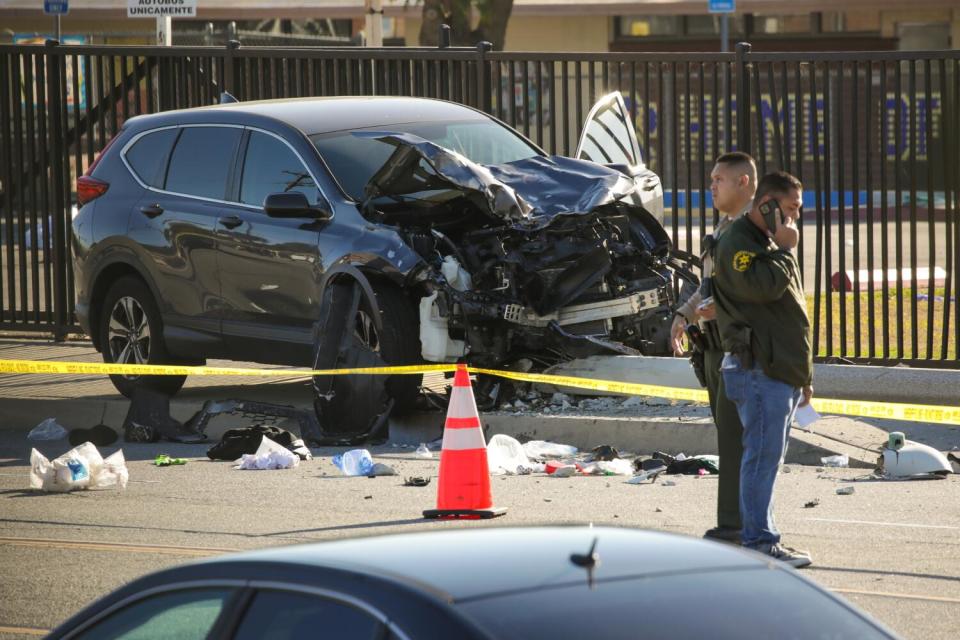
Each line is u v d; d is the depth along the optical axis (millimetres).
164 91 53281
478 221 39188
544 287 37719
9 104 55094
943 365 41375
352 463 34531
